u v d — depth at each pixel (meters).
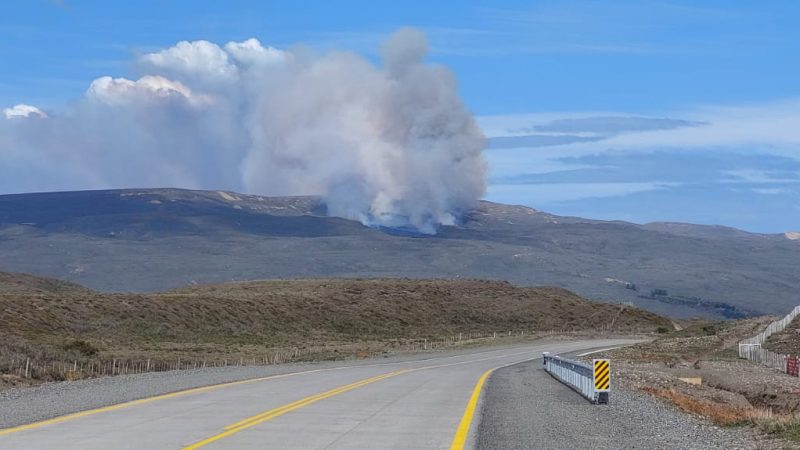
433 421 19.39
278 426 17.95
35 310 69.44
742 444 17.30
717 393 37.91
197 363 50.38
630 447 16.03
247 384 30.19
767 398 38.31
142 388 27.09
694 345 73.31
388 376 37.09
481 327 121.75
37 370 33.12
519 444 15.92
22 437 15.73
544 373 41.12
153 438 15.80
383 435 16.86
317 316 105.81
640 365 53.09
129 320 78.31
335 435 16.75
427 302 129.38
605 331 120.44
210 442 15.45
